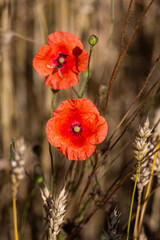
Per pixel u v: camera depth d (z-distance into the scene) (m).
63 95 0.79
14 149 0.49
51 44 0.56
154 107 0.74
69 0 0.82
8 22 0.75
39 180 0.65
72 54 0.57
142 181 0.54
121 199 0.85
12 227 0.80
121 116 0.85
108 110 0.83
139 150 0.53
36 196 0.83
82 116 0.55
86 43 0.82
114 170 0.82
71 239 0.63
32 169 0.74
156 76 0.85
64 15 0.82
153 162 0.57
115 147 0.81
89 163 0.65
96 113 0.55
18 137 0.85
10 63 0.85
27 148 0.74
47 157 0.81
